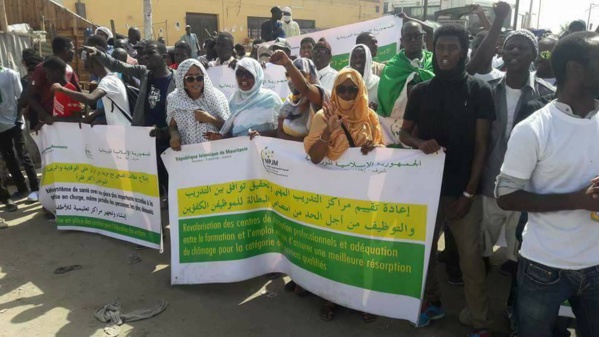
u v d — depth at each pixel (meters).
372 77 4.45
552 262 1.91
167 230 5.11
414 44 4.12
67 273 4.12
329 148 3.09
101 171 4.65
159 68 4.70
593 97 1.87
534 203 1.90
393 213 3.00
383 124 4.27
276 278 4.01
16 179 6.30
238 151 3.60
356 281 3.18
